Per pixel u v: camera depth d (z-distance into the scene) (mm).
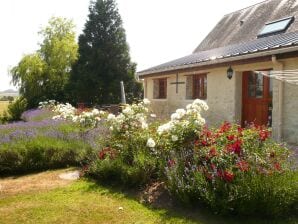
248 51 10422
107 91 28562
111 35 29219
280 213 4934
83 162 8281
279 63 10141
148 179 6371
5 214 5273
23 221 5004
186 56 18578
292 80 9039
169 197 5711
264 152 5680
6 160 8008
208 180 5270
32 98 31500
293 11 14414
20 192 6398
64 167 8430
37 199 5941
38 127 11172
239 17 18578
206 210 5195
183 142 6301
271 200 4828
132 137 7297
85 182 6902
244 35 16062
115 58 28859
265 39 12922
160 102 17625
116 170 6746
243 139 5824
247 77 12227
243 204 4855
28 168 8188
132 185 6379
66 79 31406
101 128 9703
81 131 9805
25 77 31812
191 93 15156
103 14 29188
